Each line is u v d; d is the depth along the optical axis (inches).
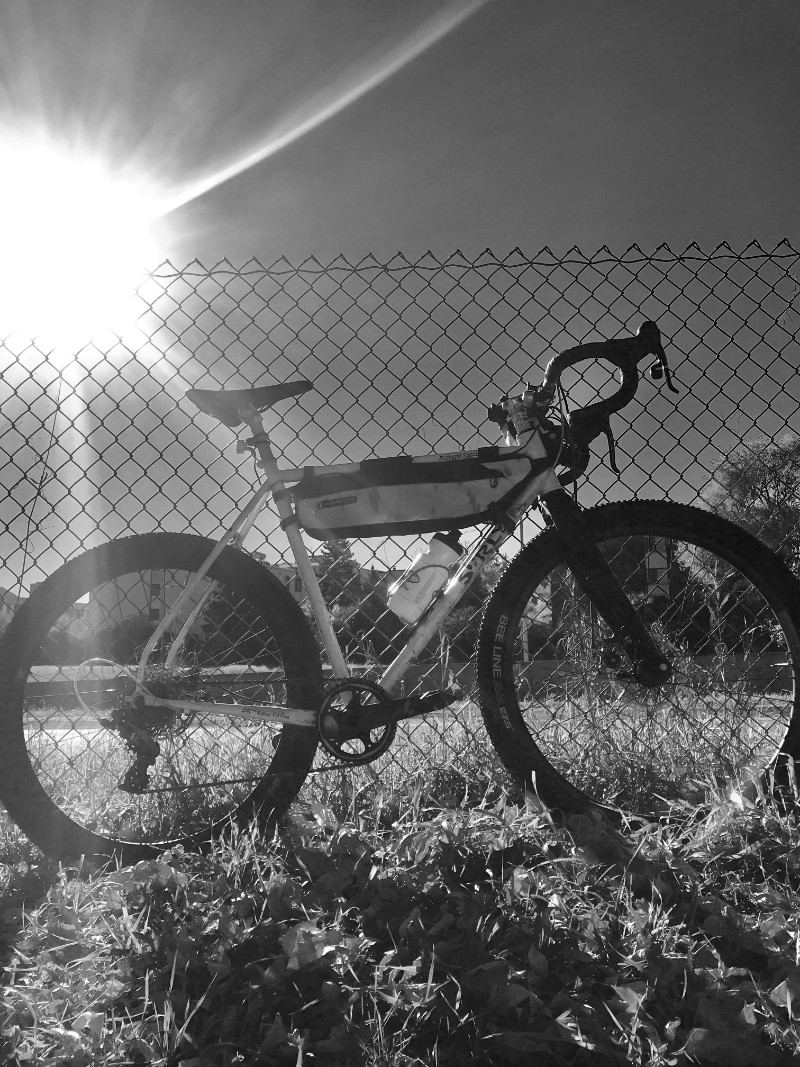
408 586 84.2
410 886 66.6
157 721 83.3
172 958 56.2
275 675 87.6
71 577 84.4
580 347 89.1
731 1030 46.1
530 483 85.7
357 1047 46.2
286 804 83.4
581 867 69.5
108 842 81.2
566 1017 48.3
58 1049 48.0
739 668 95.1
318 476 85.9
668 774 94.5
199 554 86.1
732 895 66.1
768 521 106.9
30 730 89.6
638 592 97.2
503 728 84.2
